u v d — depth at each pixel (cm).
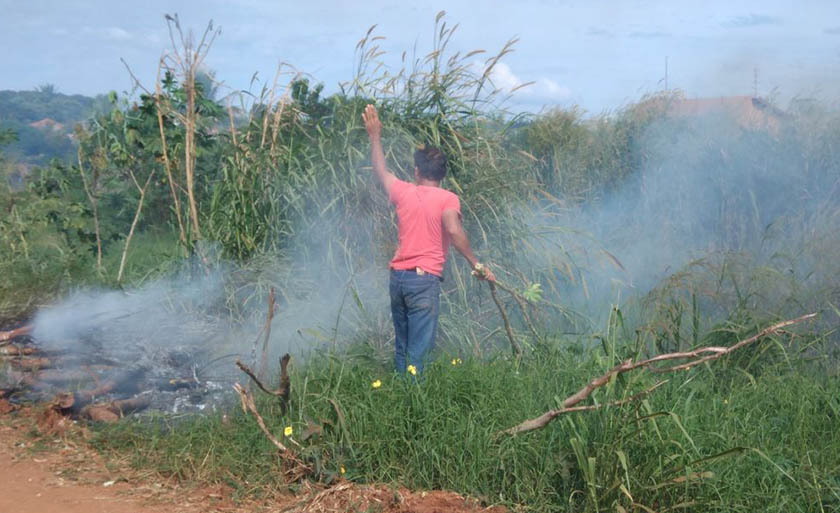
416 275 492
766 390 470
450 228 484
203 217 712
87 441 438
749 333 516
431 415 409
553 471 370
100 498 372
